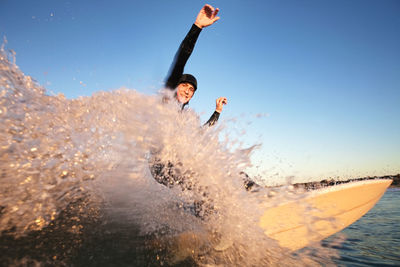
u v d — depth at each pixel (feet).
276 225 6.05
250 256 5.28
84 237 4.45
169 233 5.24
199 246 5.13
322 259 5.80
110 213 5.49
